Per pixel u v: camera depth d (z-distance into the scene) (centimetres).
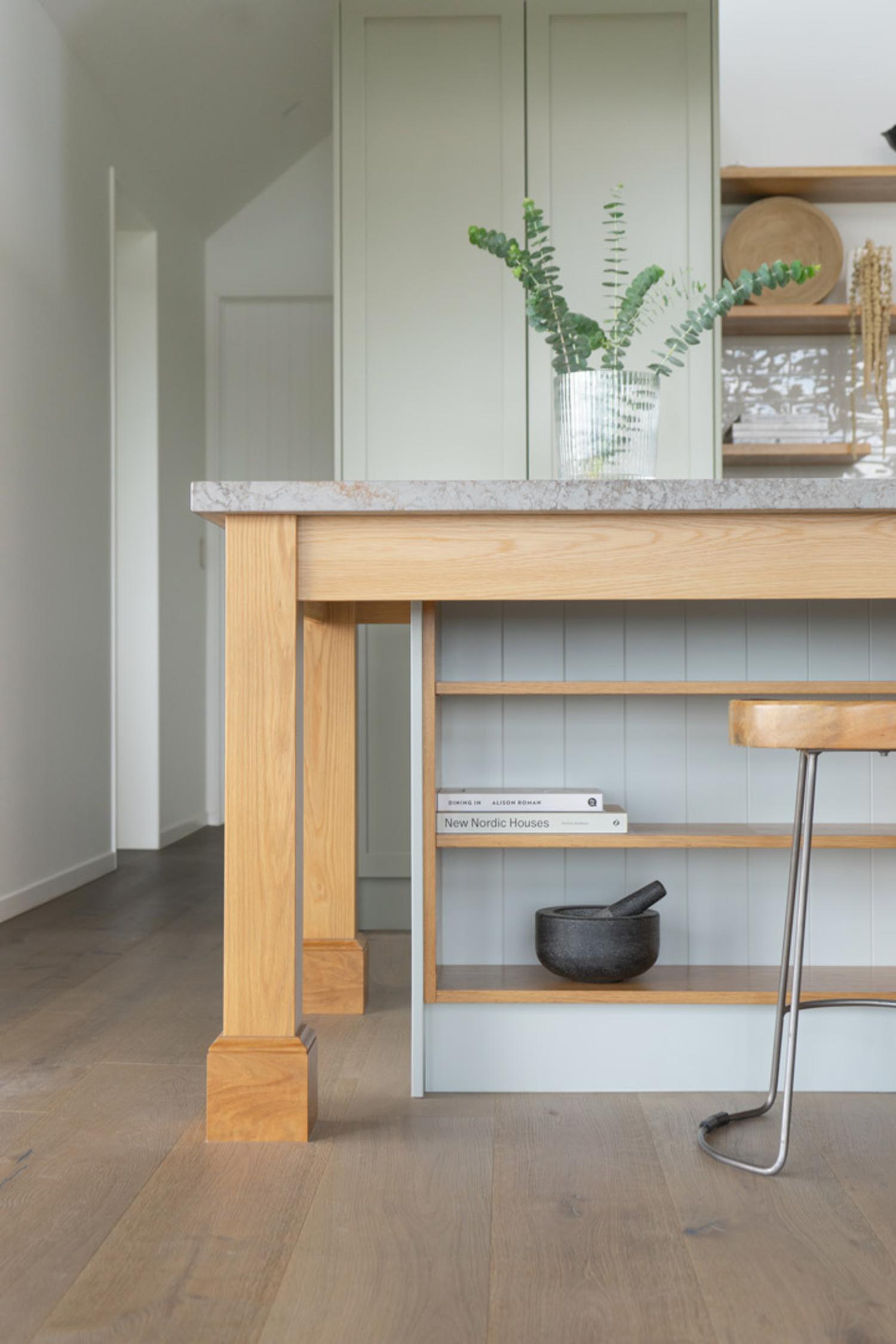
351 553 170
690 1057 191
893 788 214
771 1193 148
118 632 500
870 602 213
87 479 417
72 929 328
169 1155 160
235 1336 113
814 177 401
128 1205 144
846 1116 179
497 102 350
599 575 169
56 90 388
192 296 551
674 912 214
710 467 348
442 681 215
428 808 191
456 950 215
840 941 213
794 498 163
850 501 163
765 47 434
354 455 346
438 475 346
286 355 576
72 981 264
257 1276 125
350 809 246
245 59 454
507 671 215
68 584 398
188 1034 220
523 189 350
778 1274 126
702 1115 179
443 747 216
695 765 216
